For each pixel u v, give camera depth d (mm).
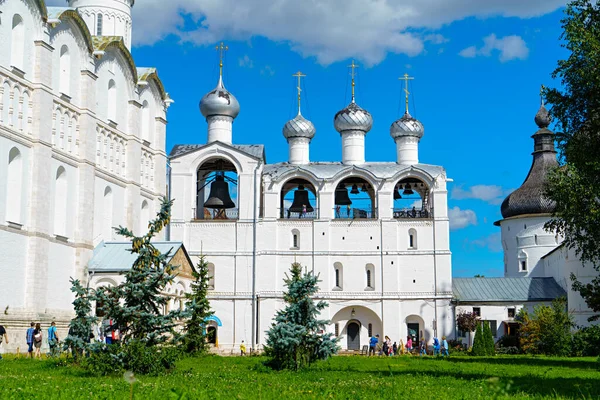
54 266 51688
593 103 40844
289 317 36594
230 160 82062
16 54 48781
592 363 48375
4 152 46875
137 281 30641
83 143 55469
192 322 49562
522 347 73062
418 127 87688
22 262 48438
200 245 80938
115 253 56438
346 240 81812
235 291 80000
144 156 66750
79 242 54406
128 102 63750
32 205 49281
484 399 20609
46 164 50375
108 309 30172
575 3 42188
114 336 36281
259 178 82812
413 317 80875
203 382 25906
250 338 79125
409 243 81750
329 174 83000
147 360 29500
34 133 49656
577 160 41281
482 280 87625
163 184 69312
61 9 53125
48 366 33188
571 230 43625
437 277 80812
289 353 36250
